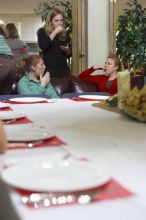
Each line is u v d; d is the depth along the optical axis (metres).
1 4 12.72
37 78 3.61
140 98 1.61
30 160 0.94
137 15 5.89
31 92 3.49
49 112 1.93
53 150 1.12
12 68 3.61
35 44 10.54
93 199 0.72
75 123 1.61
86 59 5.55
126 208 0.69
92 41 5.52
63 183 0.76
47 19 4.45
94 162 0.99
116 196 0.74
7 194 0.76
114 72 4.13
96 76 4.28
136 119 1.68
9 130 1.37
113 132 1.42
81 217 0.65
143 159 1.02
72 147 1.16
